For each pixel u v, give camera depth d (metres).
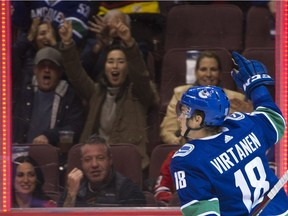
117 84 16.41
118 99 16.31
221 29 17.09
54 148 15.66
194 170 11.95
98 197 15.48
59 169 15.56
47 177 15.52
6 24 15.49
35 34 16.48
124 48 16.56
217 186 11.93
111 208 15.45
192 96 12.30
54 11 16.86
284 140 15.26
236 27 17.06
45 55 16.31
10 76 15.56
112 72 16.41
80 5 17.03
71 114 16.17
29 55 16.34
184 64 16.58
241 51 16.88
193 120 12.32
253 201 12.14
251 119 12.68
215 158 12.04
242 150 12.20
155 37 17.03
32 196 15.43
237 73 13.41
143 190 15.55
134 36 16.81
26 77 16.08
